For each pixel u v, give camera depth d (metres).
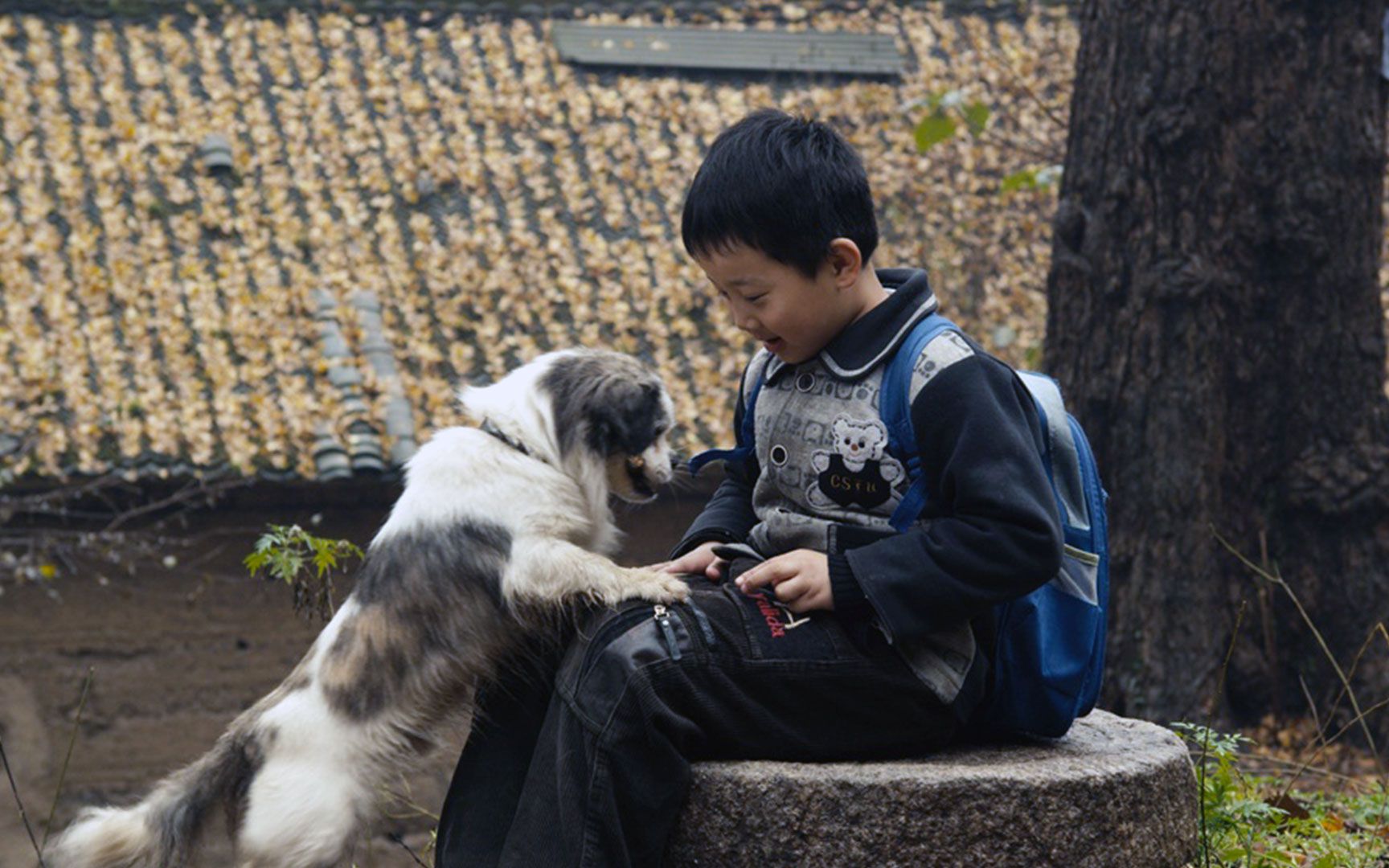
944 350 2.81
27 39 12.62
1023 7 14.20
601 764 2.69
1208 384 7.12
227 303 11.11
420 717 3.32
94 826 3.54
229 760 3.45
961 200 12.50
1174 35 7.18
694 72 13.48
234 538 10.50
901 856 2.69
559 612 3.18
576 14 13.90
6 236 11.12
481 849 3.01
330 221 11.82
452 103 12.88
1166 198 7.19
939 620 2.71
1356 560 7.13
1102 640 3.08
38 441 9.91
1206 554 7.08
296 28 13.25
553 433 3.47
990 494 2.68
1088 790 2.75
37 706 10.19
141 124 12.23
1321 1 7.17
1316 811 4.65
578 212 12.11
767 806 2.70
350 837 3.33
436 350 11.05
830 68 13.51
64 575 10.31
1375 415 7.21
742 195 2.79
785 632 2.81
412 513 3.39
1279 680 7.17
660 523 10.39
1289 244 7.16
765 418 3.00
